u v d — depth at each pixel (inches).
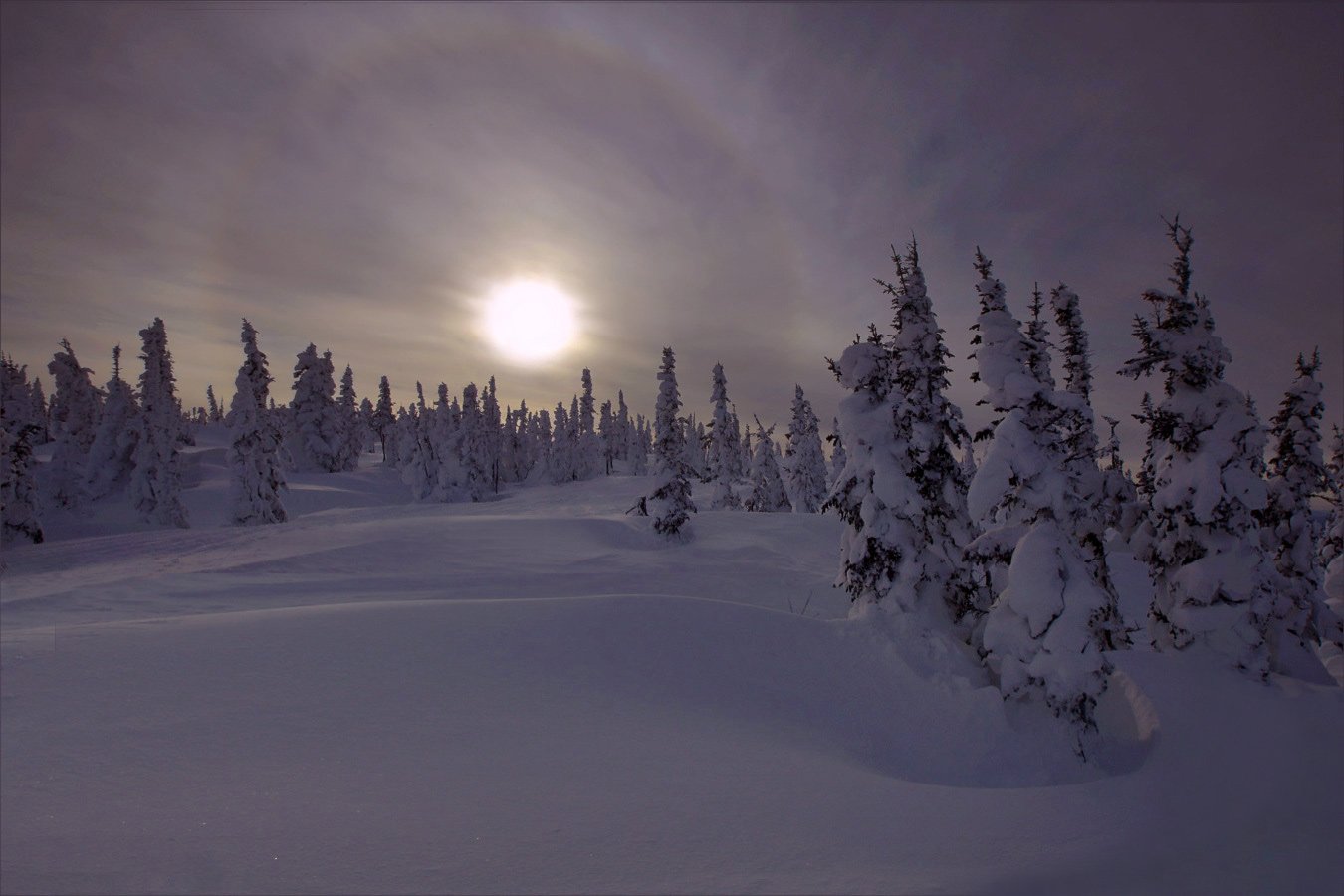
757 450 2000.5
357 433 3690.9
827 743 275.3
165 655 259.0
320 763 195.6
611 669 294.2
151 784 177.2
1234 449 421.1
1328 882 163.2
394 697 243.4
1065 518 346.0
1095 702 319.3
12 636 271.4
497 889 138.9
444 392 2797.7
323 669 259.4
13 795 166.4
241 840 153.9
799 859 157.9
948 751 299.3
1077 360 746.2
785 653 345.1
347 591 647.1
